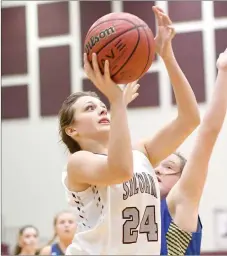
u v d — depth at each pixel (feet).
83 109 7.79
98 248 7.22
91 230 7.27
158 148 8.18
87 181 7.10
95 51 6.95
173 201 8.70
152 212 7.54
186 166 8.66
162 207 8.72
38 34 28.91
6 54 29.14
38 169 27.99
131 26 7.04
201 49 26.78
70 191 7.53
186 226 8.46
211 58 26.66
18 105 28.63
